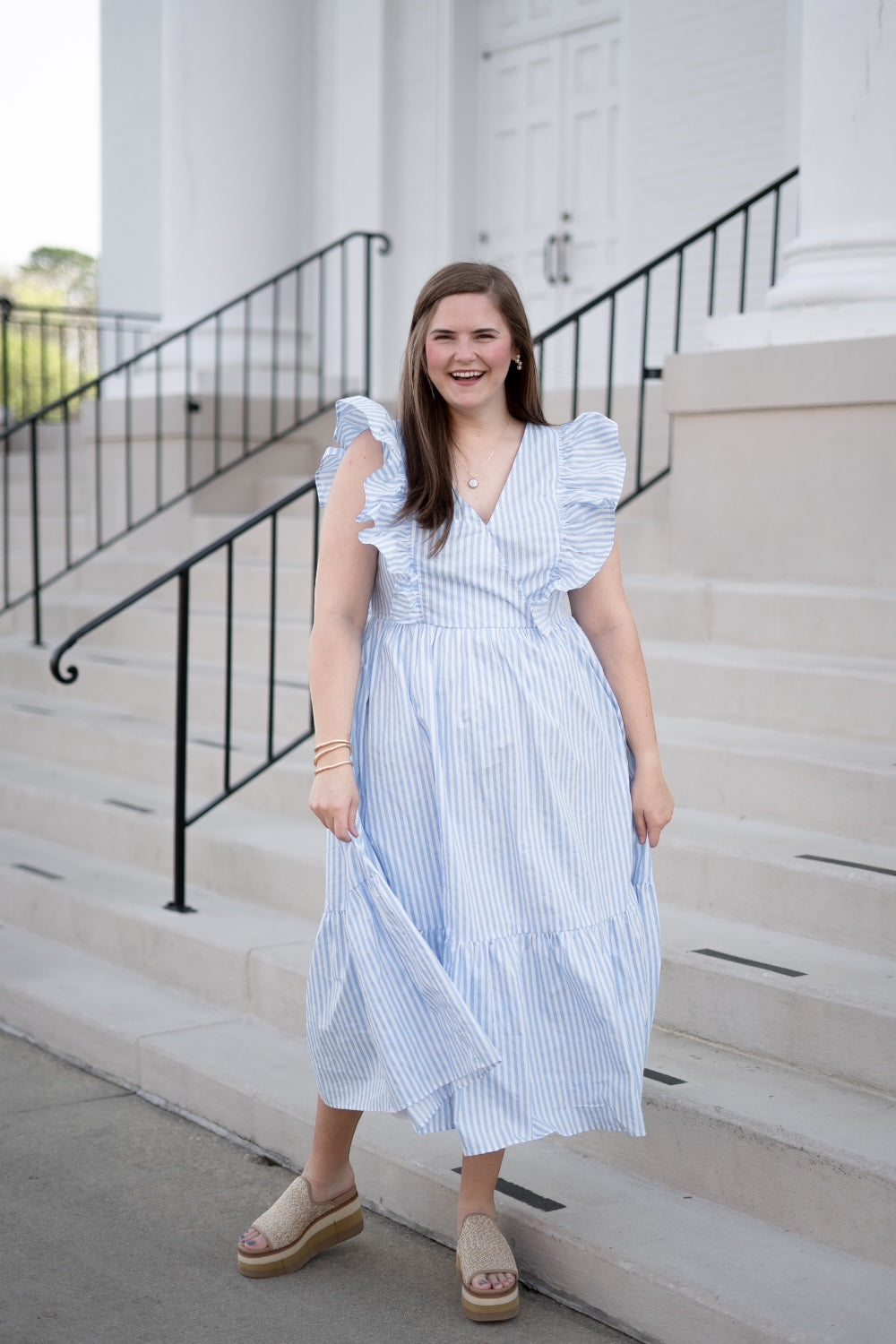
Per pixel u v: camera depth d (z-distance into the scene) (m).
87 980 3.95
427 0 8.53
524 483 2.37
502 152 8.46
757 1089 2.70
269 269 7.70
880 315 4.54
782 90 6.93
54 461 8.84
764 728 3.98
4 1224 2.80
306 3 9.13
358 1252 2.68
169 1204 2.89
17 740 5.74
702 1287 2.28
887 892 2.97
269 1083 3.18
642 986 2.39
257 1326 2.43
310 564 6.22
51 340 20.73
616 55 7.87
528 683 2.31
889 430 4.33
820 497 4.51
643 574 5.05
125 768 5.21
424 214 8.66
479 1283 2.41
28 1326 2.42
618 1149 2.73
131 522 7.51
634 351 7.68
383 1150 2.82
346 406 2.40
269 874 4.03
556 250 8.18
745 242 5.48
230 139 7.61
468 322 2.31
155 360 7.68
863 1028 2.67
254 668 5.62
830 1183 2.40
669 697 4.21
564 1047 2.34
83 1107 3.39
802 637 4.27
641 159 7.55
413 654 2.34
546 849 2.31
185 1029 3.55
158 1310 2.48
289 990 3.48
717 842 3.35
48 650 6.26
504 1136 2.29
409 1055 2.30
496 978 2.29
